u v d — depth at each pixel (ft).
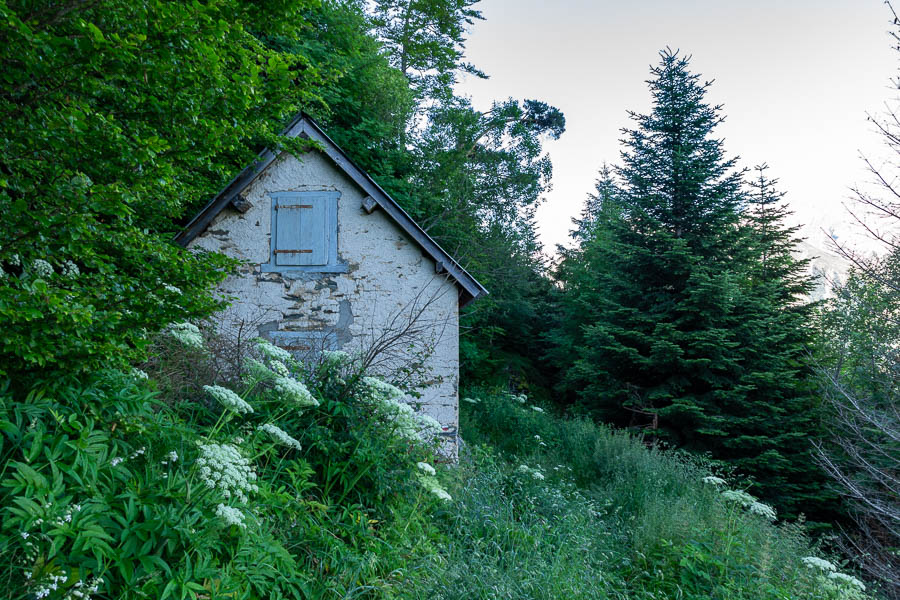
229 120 17.51
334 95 44.42
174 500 9.76
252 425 15.17
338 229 28.84
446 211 55.98
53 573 7.46
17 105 11.22
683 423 48.24
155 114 14.38
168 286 12.84
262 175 29.17
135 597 8.26
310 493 15.05
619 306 54.75
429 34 66.59
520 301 75.72
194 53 13.67
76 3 11.12
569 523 20.66
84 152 11.99
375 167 48.01
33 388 9.62
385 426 17.84
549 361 79.30
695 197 55.88
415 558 14.62
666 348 49.03
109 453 9.89
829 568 19.44
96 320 10.11
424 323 28.37
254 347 21.66
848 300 36.94
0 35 9.98
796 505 45.34
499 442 38.78
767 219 63.36
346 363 20.62
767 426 45.34
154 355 15.65
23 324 9.06
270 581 11.05
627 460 32.24
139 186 12.74
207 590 9.13
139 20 12.01
